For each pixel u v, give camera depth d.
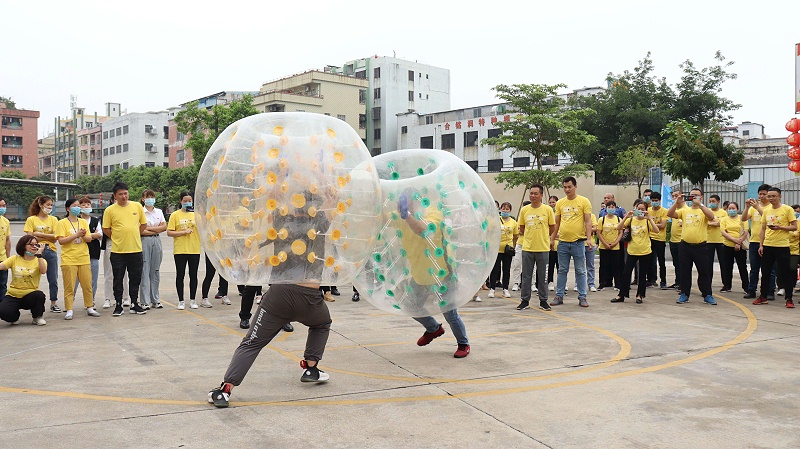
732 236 11.35
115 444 3.77
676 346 6.61
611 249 11.20
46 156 99.56
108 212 8.62
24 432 3.96
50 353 6.31
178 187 48.56
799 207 11.59
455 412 4.42
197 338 7.11
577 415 4.36
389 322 8.14
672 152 16.98
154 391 4.92
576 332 7.42
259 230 4.45
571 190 9.50
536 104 26.78
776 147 32.97
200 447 3.74
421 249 5.45
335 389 4.99
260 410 4.45
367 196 4.70
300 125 4.67
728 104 37.53
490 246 5.78
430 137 54.28
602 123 38.25
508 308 9.41
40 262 8.01
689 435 3.97
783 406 4.57
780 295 10.88
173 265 17.17
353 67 61.28
